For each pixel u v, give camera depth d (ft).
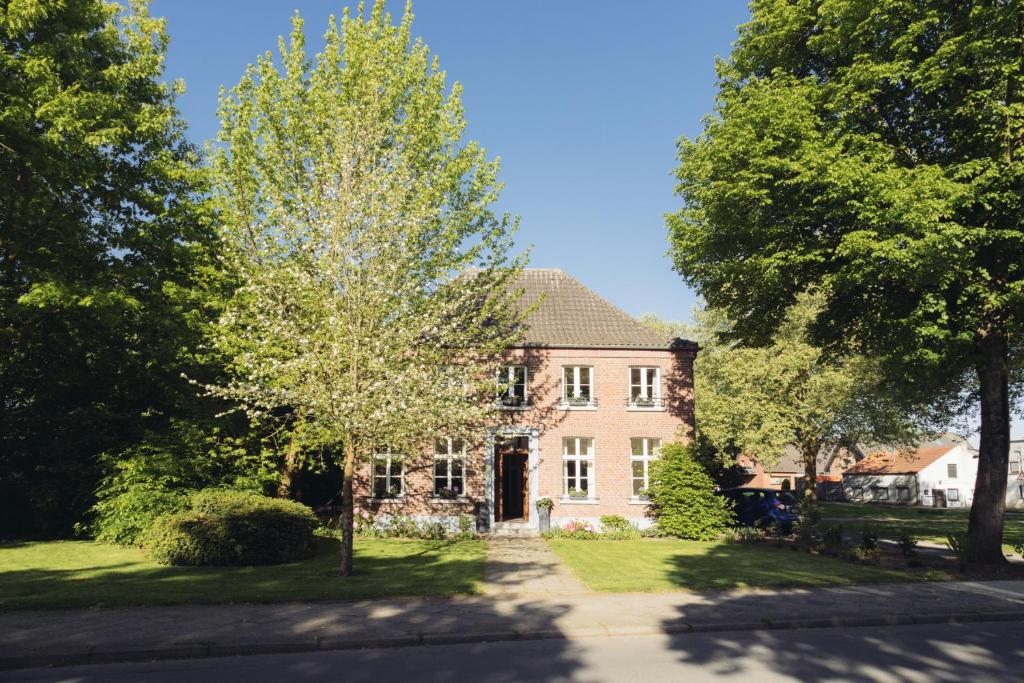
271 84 59.11
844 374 99.19
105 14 56.75
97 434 61.46
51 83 46.91
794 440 104.99
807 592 39.70
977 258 48.37
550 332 82.17
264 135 58.39
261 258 51.37
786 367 100.99
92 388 65.36
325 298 44.78
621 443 79.36
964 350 50.24
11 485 58.80
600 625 31.07
